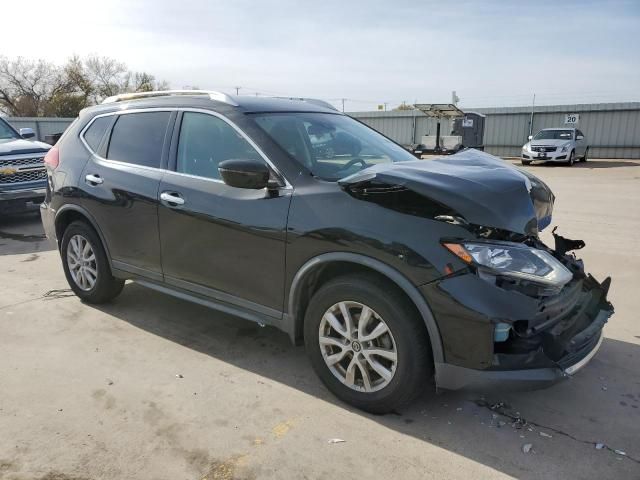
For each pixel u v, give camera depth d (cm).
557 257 316
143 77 5672
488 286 263
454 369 275
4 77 5162
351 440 286
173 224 380
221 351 394
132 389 338
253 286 345
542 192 326
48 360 378
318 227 305
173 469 263
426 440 287
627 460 271
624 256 643
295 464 267
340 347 314
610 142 2756
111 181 425
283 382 348
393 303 285
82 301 495
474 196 274
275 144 340
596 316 326
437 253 270
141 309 475
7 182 816
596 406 319
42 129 3241
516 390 269
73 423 301
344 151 374
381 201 290
